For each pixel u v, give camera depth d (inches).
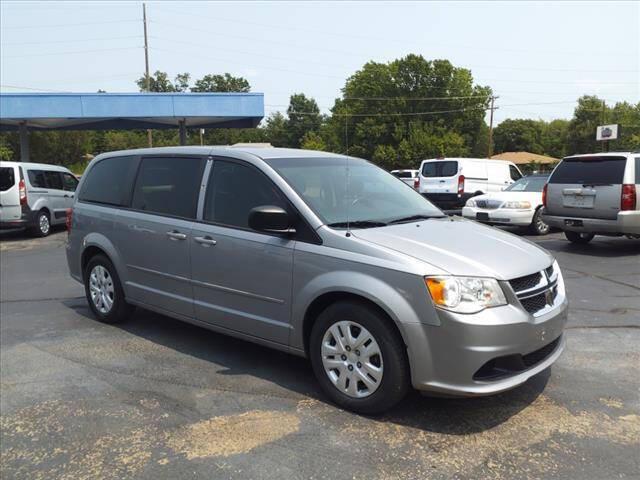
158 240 195.3
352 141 2251.5
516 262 141.0
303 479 115.2
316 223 151.6
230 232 171.0
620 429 134.4
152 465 121.6
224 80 3577.8
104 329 222.2
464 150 2117.4
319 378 151.1
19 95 708.7
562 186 396.2
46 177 563.5
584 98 2847.0
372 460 121.8
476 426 136.3
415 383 132.8
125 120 860.6
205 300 181.6
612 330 211.8
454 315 127.0
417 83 2252.7
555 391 156.2
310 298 148.9
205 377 170.2
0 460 125.2
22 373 176.4
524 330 132.0
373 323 136.9
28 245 490.6
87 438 134.1
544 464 119.5
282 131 2795.3
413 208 181.8
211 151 187.2
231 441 131.1
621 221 364.5
